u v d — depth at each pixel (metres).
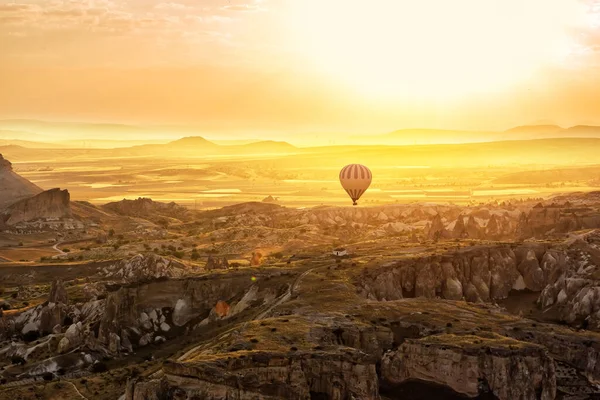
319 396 112.50
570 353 137.00
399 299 169.38
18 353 170.25
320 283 170.62
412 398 122.06
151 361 160.38
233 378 105.94
